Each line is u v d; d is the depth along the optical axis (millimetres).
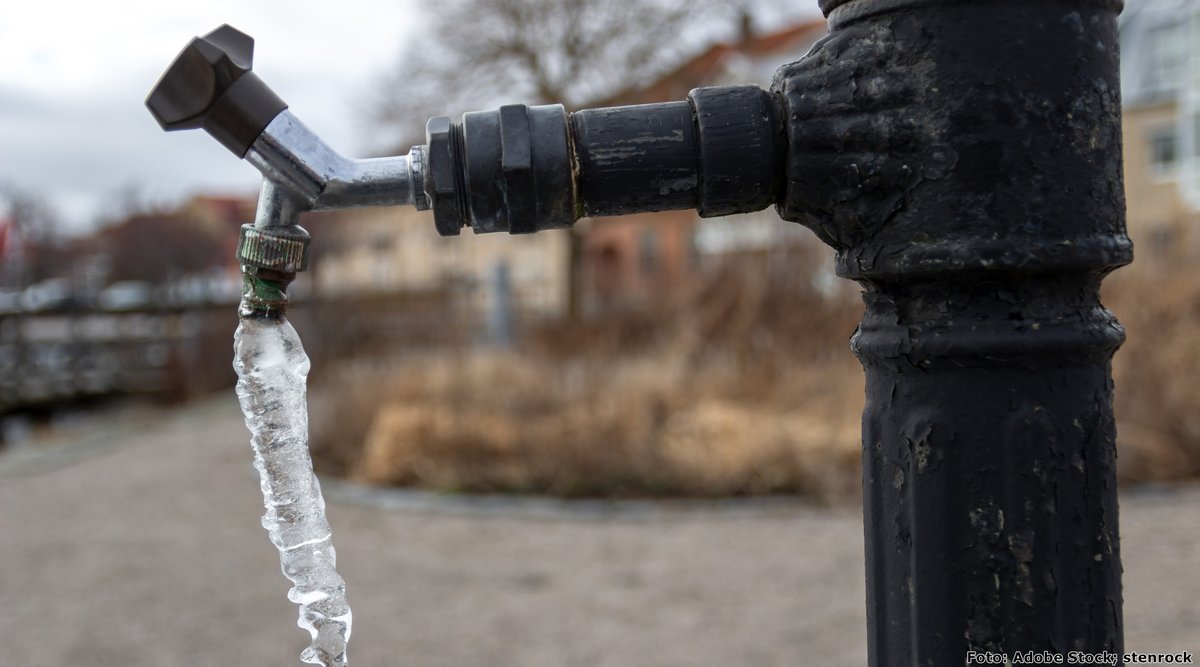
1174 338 6617
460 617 4035
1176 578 4086
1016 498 696
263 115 704
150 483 7164
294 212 753
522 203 730
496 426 6582
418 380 7555
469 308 11125
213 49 690
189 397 12492
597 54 18828
